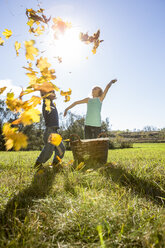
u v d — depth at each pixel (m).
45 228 1.17
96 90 3.88
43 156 2.86
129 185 1.93
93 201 1.42
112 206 1.36
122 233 1.08
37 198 1.61
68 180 2.02
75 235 1.11
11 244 0.97
